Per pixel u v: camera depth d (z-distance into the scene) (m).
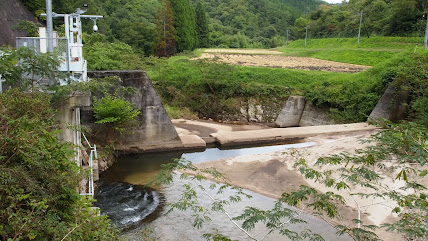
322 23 69.88
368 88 23.38
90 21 37.88
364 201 10.72
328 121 24.80
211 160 16.16
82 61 11.29
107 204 11.04
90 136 15.73
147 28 49.94
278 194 11.86
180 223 9.79
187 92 29.20
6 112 5.62
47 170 5.46
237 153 17.41
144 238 8.23
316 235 6.12
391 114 21.05
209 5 97.31
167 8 45.84
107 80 13.55
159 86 29.42
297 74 29.73
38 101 6.30
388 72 22.34
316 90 26.42
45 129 6.29
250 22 89.06
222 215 10.23
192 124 23.59
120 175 13.88
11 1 20.56
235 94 28.70
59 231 4.91
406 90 20.48
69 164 6.23
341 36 60.72
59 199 5.60
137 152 16.72
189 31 51.06
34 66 7.66
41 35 10.54
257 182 12.82
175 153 17.23
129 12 59.94
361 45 47.16
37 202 5.10
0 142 5.12
